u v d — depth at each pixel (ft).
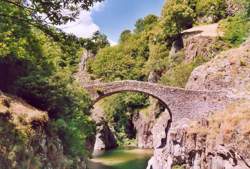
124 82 135.44
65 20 31.89
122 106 242.37
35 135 61.67
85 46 34.53
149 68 255.09
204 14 242.58
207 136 104.17
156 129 179.83
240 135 85.05
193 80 147.74
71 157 78.38
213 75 133.69
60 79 84.84
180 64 210.38
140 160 171.22
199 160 108.68
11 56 74.43
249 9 186.19
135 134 237.45
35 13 32.07
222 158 92.84
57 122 76.59
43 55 82.43
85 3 31.68
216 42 194.18
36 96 78.84
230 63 131.54
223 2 240.94
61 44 33.83
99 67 285.64
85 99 110.83
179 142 122.21
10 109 63.00
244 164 82.79
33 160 58.34
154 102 219.20
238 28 189.37
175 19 237.66
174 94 134.21
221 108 119.85
